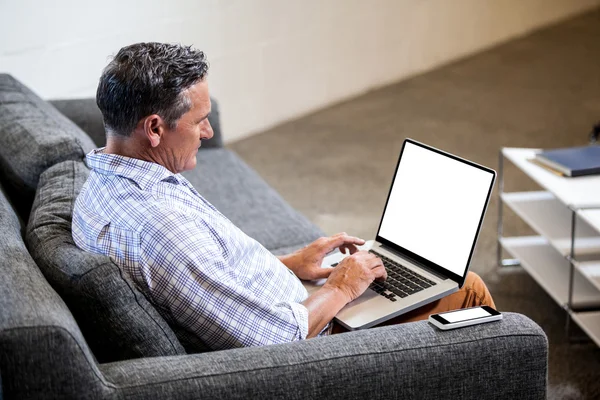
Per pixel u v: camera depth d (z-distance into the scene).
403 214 2.04
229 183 2.81
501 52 5.70
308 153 4.21
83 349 1.24
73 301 1.43
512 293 2.87
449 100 4.90
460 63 5.54
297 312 1.58
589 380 2.36
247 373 1.33
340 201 3.64
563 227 2.72
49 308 1.26
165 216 1.49
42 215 1.71
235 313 1.51
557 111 4.64
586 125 4.43
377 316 1.76
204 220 1.56
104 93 1.54
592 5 6.38
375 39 5.04
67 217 1.72
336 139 4.39
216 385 1.31
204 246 1.49
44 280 1.39
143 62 1.52
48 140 2.09
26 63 3.50
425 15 5.29
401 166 2.07
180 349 1.48
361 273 1.79
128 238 1.50
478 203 1.87
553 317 2.71
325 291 1.75
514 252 2.86
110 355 1.47
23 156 2.08
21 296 1.27
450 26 5.47
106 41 3.75
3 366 1.19
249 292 1.52
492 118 4.58
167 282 1.47
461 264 1.88
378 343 1.42
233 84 4.36
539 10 6.04
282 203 2.69
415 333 1.46
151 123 1.54
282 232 2.45
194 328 1.51
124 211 1.52
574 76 5.18
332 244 1.97
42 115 2.35
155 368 1.32
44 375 1.21
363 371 1.38
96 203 1.57
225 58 4.27
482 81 5.19
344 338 1.44
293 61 4.62
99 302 1.40
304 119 4.71
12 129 2.21
